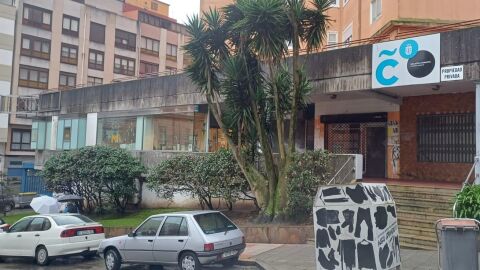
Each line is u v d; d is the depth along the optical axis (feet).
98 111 82.64
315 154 47.01
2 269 42.32
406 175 59.06
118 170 65.57
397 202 45.11
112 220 61.87
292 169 46.62
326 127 67.92
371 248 24.21
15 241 45.83
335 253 24.85
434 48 43.83
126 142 77.00
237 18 47.26
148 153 70.33
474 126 53.67
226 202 57.57
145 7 219.61
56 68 156.56
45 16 154.81
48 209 60.54
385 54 47.09
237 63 46.75
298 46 45.93
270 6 41.98
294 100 46.68
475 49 41.55
